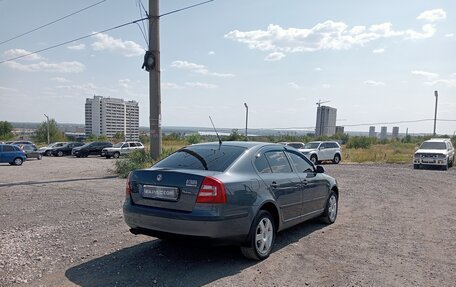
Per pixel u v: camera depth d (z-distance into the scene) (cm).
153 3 1628
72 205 925
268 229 538
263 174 552
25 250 557
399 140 6844
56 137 7644
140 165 1628
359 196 1123
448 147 2486
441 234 673
